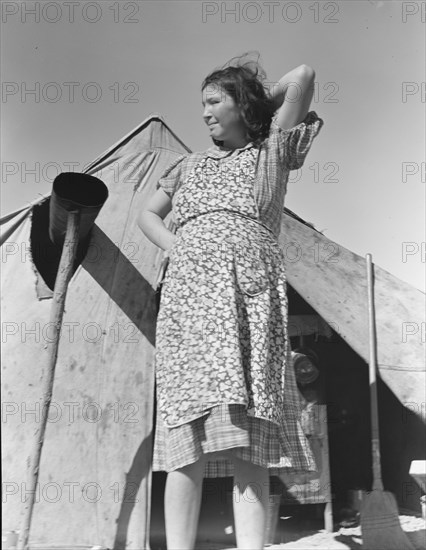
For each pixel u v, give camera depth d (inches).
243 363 83.2
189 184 91.1
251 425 82.7
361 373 156.2
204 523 129.4
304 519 135.6
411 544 109.0
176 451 81.5
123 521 105.3
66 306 115.6
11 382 112.3
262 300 85.5
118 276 119.3
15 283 121.3
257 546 81.7
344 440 154.3
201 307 83.7
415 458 142.3
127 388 112.1
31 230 125.1
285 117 93.9
